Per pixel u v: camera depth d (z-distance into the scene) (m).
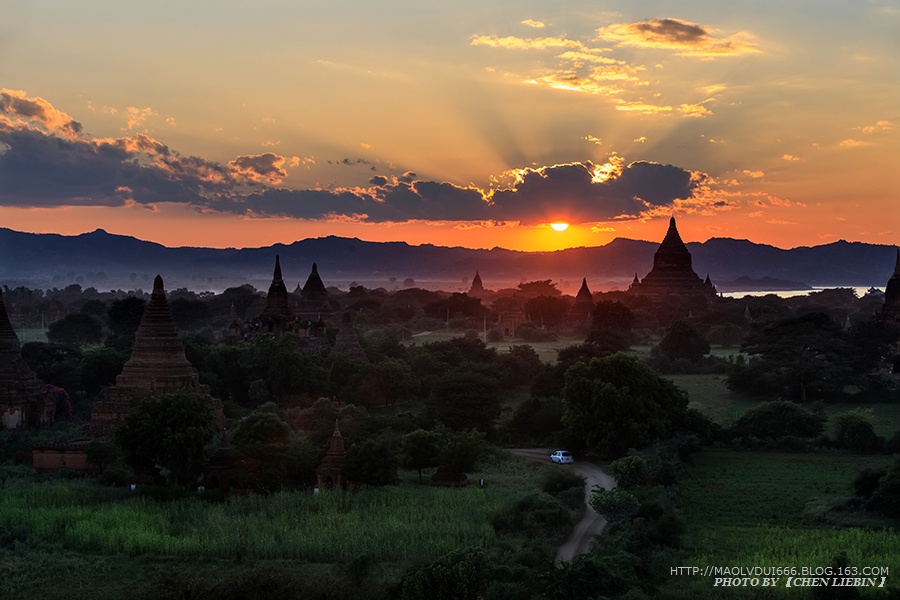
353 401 182.12
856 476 120.69
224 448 120.44
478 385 162.00
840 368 193.62
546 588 80.31
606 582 80.06
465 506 108.06
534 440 159.25
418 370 199.50
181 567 91.06
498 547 92.81
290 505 109.31
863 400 192.12
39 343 196.50
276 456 118.75
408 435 128.25
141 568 91.31
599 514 108.69
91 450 127.81
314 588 80.31
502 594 79.19
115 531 98.38
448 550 86.62
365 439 127.50
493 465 138.88
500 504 107.62
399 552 93.50
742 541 98.62
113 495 115.25
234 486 117.50
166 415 119.56
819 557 91.25
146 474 121.12
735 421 162.62
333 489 116.12
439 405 161.12
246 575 81.19
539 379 184.00
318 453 122.81
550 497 109.50
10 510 105.19
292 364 186.00
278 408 170.50
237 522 101.81
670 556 92.88
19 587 85.75
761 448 152.12
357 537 96.50
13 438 141.88
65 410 165.25
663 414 146.62
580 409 145.38
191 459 118.19
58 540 99.56
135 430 118.81
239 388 189.62
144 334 146.88
